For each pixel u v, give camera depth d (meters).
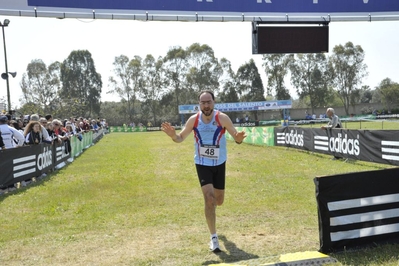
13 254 4.29
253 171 10.27
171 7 10.21
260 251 4.12
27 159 9.23
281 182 8.37
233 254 4.05
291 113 66.50
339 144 11.90
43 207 6.72
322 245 3.84
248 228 5.00
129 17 10.02
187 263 3.83
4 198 7.57
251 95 69.31
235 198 6.81
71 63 72.00
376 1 11.32
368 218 3.95
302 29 10.72
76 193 7.91
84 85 72.31
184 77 70.56
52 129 12.05
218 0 10.43
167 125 4.23
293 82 68.94
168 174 10.32
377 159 9.98
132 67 71.50
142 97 72.00
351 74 67.12
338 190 3.85
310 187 7.70
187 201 6.78
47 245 4.57
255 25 10.62
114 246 4.45
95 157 16.28
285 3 10.77
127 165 12.84
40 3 9.51
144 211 6.13
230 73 69.88
